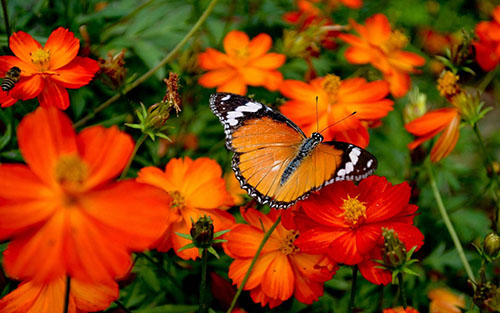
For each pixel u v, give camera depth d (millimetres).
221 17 661
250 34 668
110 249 358
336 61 677
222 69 568
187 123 600
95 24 599
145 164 578
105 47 594
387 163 626
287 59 647
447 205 617
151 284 523
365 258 435
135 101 604
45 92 474
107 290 416
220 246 542
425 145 591
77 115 580
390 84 592
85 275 353
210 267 541
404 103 664
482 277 459
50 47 479
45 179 363
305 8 659
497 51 566
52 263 353
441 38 708
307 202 450
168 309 510
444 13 735
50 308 410
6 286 486
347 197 453
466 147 656
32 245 356
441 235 604
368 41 593
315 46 610
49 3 597
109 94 595
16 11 586
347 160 451
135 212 363
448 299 563
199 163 496
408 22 729
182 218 482
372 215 444
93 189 365
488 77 594
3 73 469
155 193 367
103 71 528
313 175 454
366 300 545
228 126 480
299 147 462
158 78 604
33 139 363
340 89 541
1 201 355
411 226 441
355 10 729
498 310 443
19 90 467
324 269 458
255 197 461
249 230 474
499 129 708
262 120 479
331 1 697
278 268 465
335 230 444
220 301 532
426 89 681
